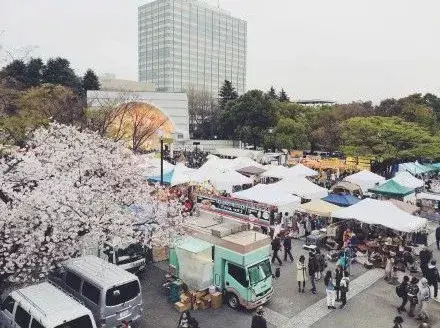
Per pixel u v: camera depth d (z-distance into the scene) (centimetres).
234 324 1194
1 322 1062
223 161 3472
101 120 3097
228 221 1481
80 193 1256
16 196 1138
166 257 1722
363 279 1570
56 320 907
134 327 1167
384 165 4106
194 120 8775
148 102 4741
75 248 1238
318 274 1521
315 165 3856
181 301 1289
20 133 1936
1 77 2761
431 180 3856
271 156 4731
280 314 1272
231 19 15400
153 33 13725
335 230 1931
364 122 3931
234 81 15750
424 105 5316
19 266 1123
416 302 1255
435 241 2075
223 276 1311
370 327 1197
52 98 3119
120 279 1124
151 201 1534
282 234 1880
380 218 1714
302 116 6072
